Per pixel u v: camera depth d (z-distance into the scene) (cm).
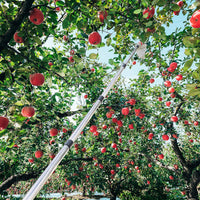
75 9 198
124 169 851
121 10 272
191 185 698
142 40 236
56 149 507
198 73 137
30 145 428
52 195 1031
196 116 763
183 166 756
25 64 203
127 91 573
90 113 147
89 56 231
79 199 948
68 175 634
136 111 392
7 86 233
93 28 230
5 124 197
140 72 435
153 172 945
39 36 212
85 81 416
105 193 1037
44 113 359
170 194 971
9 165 448
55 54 279
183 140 1030
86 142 625
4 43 173
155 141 773
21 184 780
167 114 637
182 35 391
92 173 757
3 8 185
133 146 855
